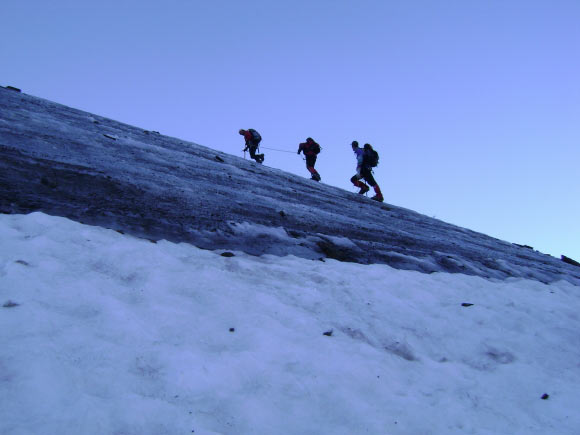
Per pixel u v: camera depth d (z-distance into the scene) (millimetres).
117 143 10805
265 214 8617
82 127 11188
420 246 9797
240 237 7016
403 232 11047
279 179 14047
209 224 7074
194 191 8711
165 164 10383
